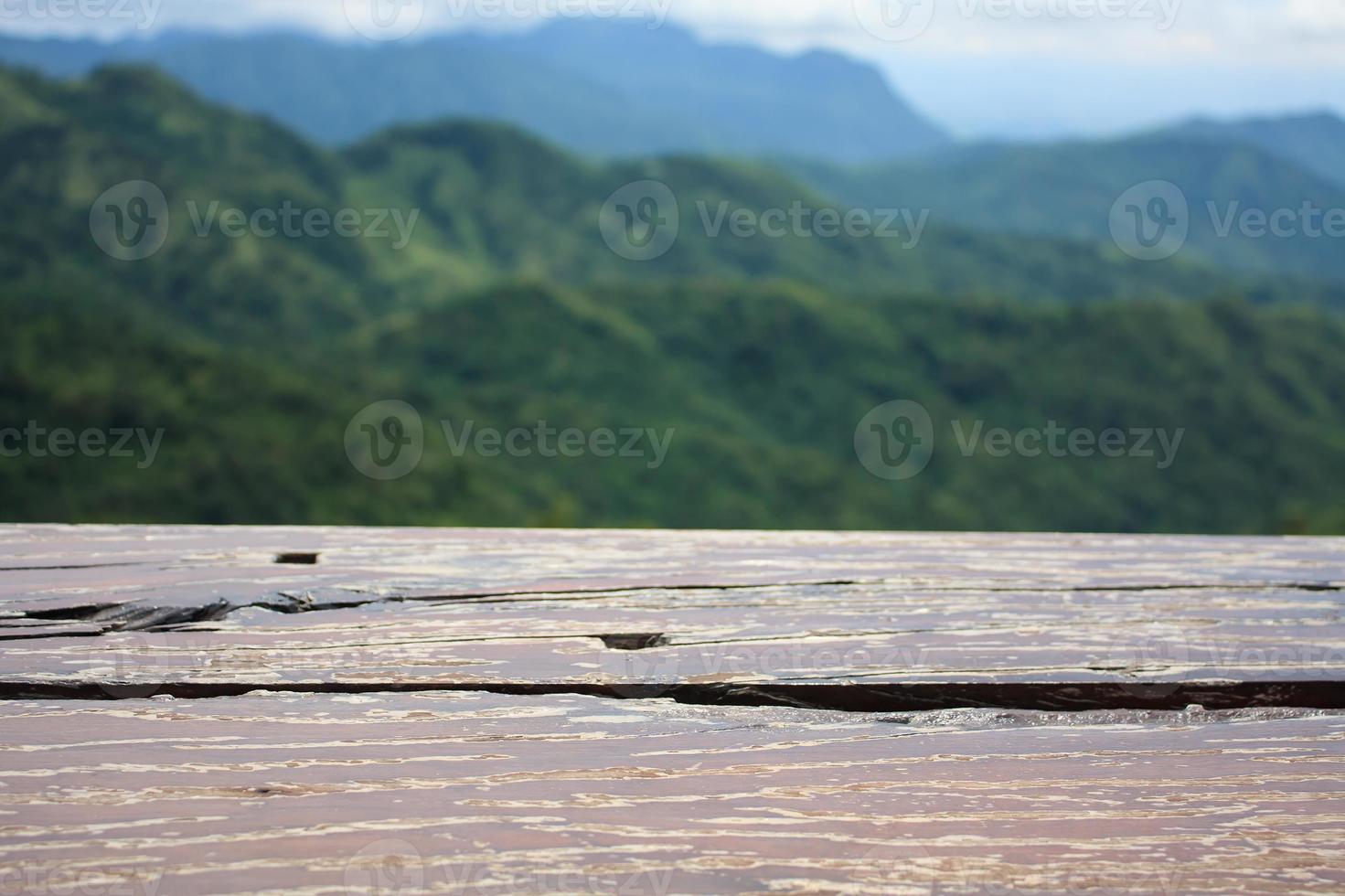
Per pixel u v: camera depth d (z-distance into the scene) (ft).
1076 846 2.18
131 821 2.19
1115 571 4.41
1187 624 3.73
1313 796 2.42
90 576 4.02
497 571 4.23
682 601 3.89
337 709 2.85
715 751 2.62
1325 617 3.83
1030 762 2.59
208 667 3.12
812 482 147.43
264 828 2.18
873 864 2.09
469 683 3.04
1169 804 2.38
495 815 2.26
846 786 2.43
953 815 2.30
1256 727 2.83
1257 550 4.83
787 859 2.11
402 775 2.44
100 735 2.64
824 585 4.12
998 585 4.16
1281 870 2.10
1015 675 3.17
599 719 2.82
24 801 2.27
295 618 3.63
